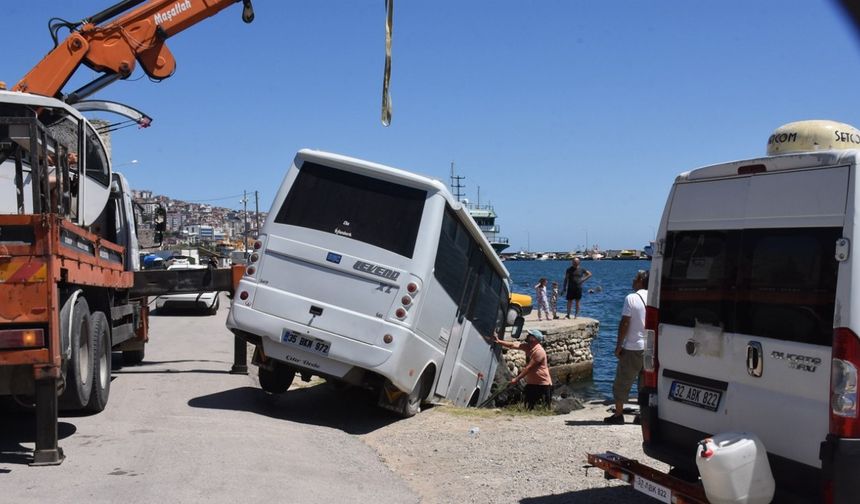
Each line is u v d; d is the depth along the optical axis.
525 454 8.02
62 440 7.93
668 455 5.65
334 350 9.73
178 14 13.74
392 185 10.07
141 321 14.25
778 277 4.94
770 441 4.89
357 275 9.84
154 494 6.12
